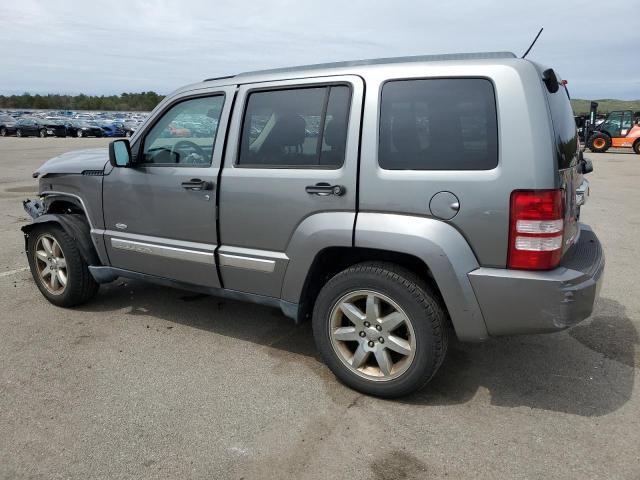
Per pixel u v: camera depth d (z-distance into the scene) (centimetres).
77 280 428
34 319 421
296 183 308
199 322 419
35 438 267
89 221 420
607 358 357
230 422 282
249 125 335
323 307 312
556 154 258
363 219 288
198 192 349
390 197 280
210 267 354
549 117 257
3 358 354
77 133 3778
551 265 259
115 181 394
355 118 292
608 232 742
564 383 324
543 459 252
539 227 254
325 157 302
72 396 306
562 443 264
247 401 303
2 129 3772
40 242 448
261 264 330
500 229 259
